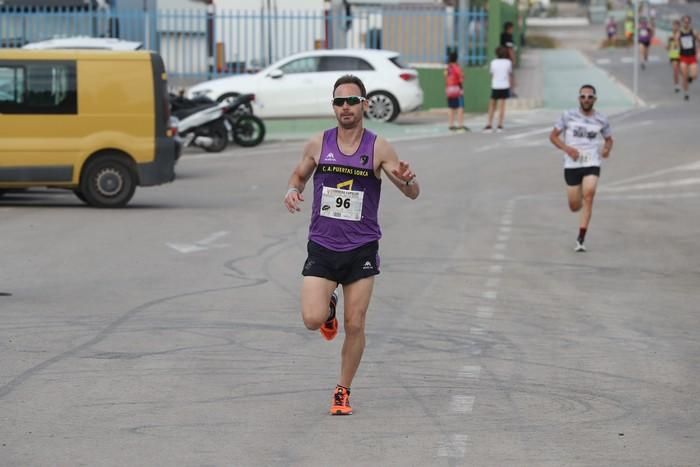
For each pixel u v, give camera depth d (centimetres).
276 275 3312
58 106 4906
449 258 3647
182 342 2458
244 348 2408
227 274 3325
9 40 8931
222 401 1995
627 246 3956
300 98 8344
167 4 9944
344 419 1891
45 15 8944
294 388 2091
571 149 3853
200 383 2117
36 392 2041
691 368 2283
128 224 4388
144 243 3903
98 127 4931
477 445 1747
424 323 2684
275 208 4906
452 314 2795
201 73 9212
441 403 1995
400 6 9944
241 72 9400
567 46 17112
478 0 10969
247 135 7500
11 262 3509
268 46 9225
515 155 6612
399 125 8462
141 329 2586
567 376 2203
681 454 1711
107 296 2984
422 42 9600
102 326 2612
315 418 1895
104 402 1978
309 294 1900
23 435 1783
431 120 8862
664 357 2377
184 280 3222
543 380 2169
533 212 4747
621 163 6128
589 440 1778
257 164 6662
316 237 1917
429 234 4153
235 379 2150
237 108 7538
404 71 8394
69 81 4916
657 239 4122
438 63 9575
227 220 4516
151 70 4959
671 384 2148
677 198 5134
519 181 5691
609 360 2344
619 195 5228
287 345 2441
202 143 7225
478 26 10050
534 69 12419
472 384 2131
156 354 2344
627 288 3198
